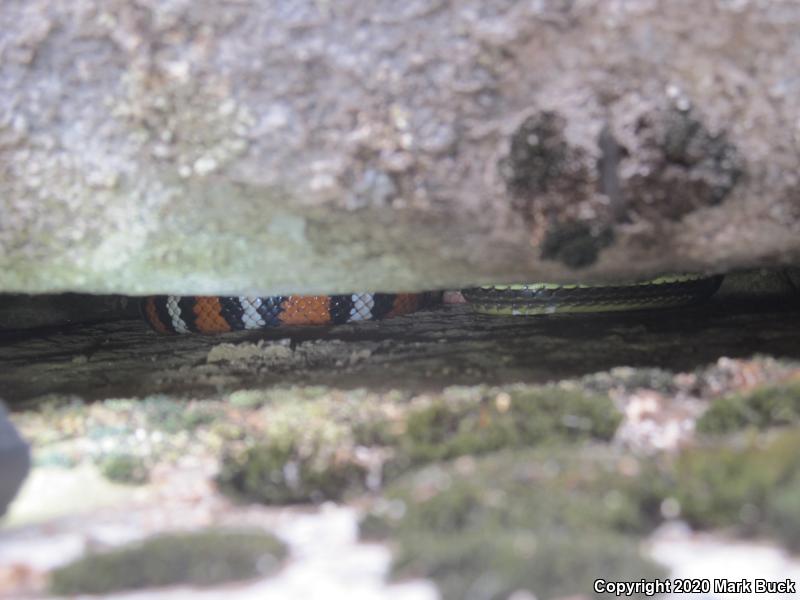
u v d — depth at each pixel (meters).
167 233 0.63
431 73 0.61
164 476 0.59
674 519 0.46
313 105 0.61
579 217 0.61
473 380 0.67
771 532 0.44
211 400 0.66
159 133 0.62
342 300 0.81
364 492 0.56
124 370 0.73
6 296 0.87
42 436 0.62
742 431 0.57
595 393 0.61
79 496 0.57
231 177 0.62
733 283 0.83
